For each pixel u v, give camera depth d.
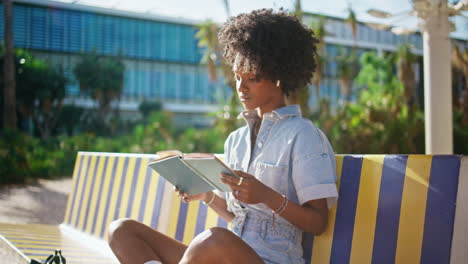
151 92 27.50
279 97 1.78
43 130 22.14
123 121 25.67
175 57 28.05
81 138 16.83
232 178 1.43
